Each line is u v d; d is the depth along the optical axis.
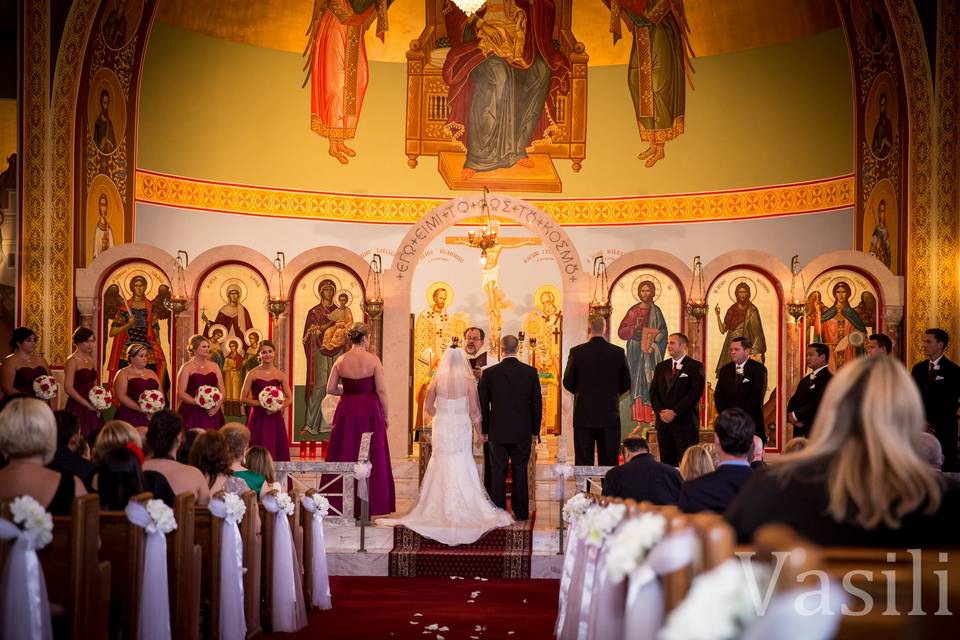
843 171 14.61
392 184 16.94
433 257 17.25
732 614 2.19
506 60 16.94
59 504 4.87
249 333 14.17
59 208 13.22
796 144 15.33
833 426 2.64
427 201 16.97
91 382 11.12
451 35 16.92
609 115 16.83
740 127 15.96
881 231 13.73
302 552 7.72
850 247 14.50
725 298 14.03
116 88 14.33
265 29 16.08
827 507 2.53
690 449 6.98
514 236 17.05
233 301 14.12
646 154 16.67
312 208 16.61
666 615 3.30
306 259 13.91
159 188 15.13
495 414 10.51
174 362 13.45
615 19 16.59
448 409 10.40
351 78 16.73
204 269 13.63
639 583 3.70
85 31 13.40
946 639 2.48
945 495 2.54
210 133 15.75
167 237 15.28
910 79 12.88
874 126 13.91
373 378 10.94
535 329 17.02
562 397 12.88
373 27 16.77
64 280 13.20
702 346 13.48
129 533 5.11
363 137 16.84
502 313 17.09
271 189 16.31
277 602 6.82
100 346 13.15
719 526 2.71
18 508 4.11
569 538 6.64
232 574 6.09
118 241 14.41
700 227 16.30
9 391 10.32
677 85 16.39
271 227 16.34
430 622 7.25
